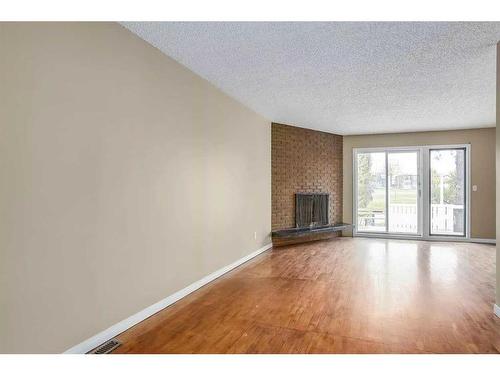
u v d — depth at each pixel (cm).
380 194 745
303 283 385
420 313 291
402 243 660
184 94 346
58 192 207
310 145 688
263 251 571
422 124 632
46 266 200
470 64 336
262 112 539
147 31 270
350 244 649
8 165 179
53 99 204
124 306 261
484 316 284
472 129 671
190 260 354
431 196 711
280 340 242
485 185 664
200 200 376
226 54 316
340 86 408
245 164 500
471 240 674
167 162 317
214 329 262
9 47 180
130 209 269
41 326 197
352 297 335
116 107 255
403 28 262
